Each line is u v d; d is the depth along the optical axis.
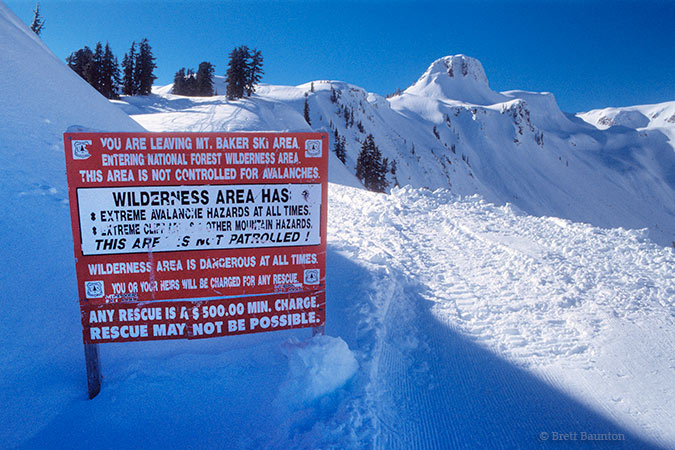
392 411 3.55
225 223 3.44
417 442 3.23
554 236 9.68
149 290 3.36
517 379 4.18
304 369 3.48
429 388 3.99
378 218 11.11
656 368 4.31
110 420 3.02
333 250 7.73
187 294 3.44
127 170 3.21
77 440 2.84
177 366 3.64
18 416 2.94
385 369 4.16
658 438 3.36
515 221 11.41
